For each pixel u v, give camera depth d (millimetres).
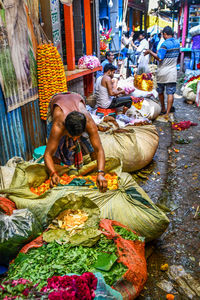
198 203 3613
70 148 2910
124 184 2881
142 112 6312
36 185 3066
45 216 2545
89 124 2629
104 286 1810
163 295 2342
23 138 4047
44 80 4309
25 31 3902
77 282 1748
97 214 2445
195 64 13062
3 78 3430
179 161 4809
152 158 4508
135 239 2406
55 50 4266
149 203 2740
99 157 2723
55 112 2605
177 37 15820
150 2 14594
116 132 4270
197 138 5801
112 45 11227
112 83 6008
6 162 3648
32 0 4164
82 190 2629
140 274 2127
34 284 1863
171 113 7496
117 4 10734
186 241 2951
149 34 15172
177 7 15703
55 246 2205
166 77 6672
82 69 6531
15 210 2521
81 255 2111
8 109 3578
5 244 2328
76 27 7559
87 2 7465
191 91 8195
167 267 2576
